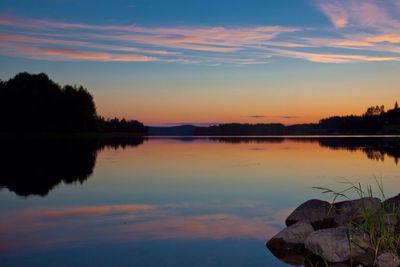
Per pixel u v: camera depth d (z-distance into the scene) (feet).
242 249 29.14
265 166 81.51
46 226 35.50
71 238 31.78
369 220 28.60
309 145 162.91
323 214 35.55
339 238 27.30
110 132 347.36
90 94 275.39
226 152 122.62
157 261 26.68
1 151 125.08
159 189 55.06
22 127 239.50
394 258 24.73
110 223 36.55
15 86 244.63
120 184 59.62
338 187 55.21
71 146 160.66
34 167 81.56
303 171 72.38
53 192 53.11
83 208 43.06
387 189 52.49
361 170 72.38
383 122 349.82
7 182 61.72
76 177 67.15
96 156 109.81
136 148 149.07
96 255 27.76
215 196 49.75
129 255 27.78
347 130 380.78
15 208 43.14
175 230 34.09
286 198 48.34
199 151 128.88
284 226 35.53
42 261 26.63
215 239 31.53
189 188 55.62
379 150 123.44
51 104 251.60
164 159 99.60
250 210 41.91
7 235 32.65
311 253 27.86
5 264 26.13
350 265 25.64
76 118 264.72
